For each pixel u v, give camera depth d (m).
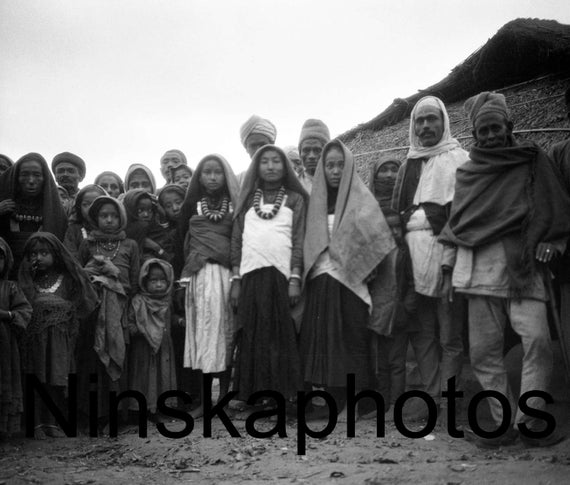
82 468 4.18
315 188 5.54
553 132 7.33
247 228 5.50
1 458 4.45
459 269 4.76
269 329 5.28
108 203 5.68
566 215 4.54
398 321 5.29
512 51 8.58
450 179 5.23
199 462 4.25
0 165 6.62
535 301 4.54
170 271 5.68
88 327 5.48
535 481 3.50
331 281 5.28
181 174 7.52
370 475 3.73
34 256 5.22
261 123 6.49
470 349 4.76
